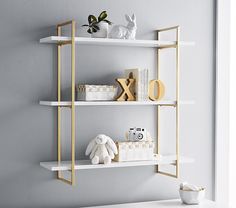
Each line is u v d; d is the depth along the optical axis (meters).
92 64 2.73
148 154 2.66
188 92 2.99
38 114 2.61
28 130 2.59
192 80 3.00
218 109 3.07
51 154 2.65
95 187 2.76
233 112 3.20
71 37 2.43
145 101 2.61
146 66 2.87
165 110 2.92
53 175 2.66
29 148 2.60
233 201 3.20
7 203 2.56
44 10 2.61
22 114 2.58
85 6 2.71
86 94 2.53
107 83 2.77
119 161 2.59
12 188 2.57
